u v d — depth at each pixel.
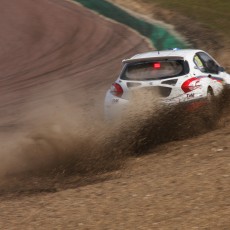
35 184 29.06
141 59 36.47
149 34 92.81
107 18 105.25
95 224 20.70
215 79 39.03
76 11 111.25
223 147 29.95
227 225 18.86
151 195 23.28
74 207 23.05
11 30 100.69
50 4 117.56
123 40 90.81
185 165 27.73
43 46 90.81
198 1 111.62
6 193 27.48
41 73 75.44
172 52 37.84
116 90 36.50
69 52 86.38
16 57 85.50
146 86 35.72
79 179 29.23
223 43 83.00
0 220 22.30
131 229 19.75
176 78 35.53
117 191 24.69
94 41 91.62
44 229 20.73
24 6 116.75
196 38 87.31
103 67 75.94
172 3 110.25
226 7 105.50
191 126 34.59
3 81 72.69
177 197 22.47
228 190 22.25
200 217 19.89
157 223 19.97
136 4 111.12
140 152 33.12
